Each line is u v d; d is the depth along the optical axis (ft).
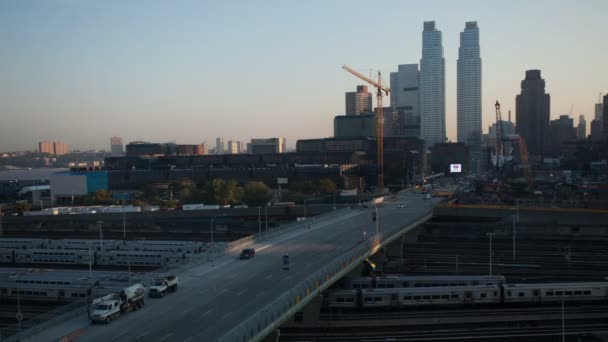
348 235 541.34
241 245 479.41
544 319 397.60
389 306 410.72
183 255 547.90
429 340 357.20
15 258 582.35
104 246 613.52
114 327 255.91
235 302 295.69
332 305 411.54
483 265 561.02
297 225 614.34
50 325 259.39
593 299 422.00
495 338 361.30
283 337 358.43
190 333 245.65
